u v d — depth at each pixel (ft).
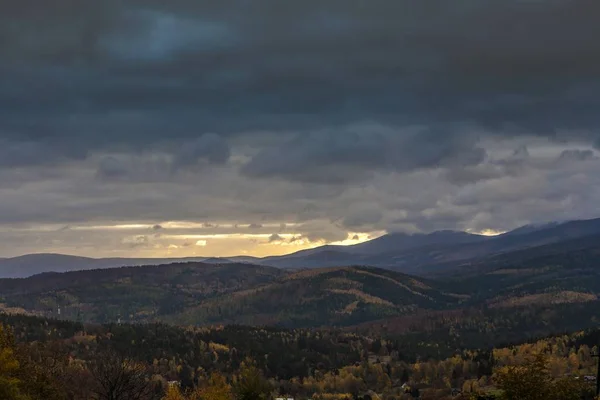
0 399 169.99
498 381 173.68
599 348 200.85
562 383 174.19
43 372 204.03
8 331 208.03
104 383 196.54
